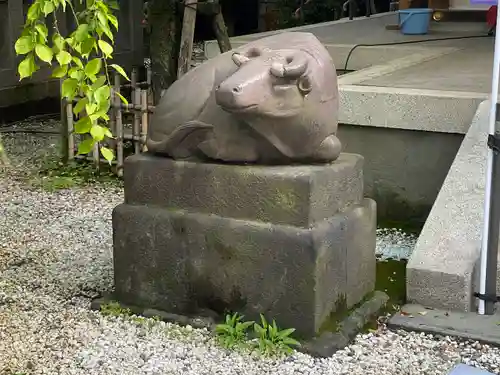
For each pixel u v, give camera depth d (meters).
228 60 3.29
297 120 3.06
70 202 5.38
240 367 2.97
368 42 7.73
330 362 3.01
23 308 3.54
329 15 13.37
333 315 3.26
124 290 3.51
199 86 3.28
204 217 3.25
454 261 3.54
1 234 4.70
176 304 3.39
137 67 9.58
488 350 3.12
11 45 8.06
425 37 8.38
